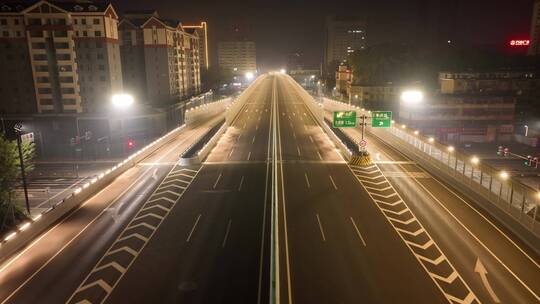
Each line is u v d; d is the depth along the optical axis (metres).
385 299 20.86
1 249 26.09
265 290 21.78
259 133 71.31
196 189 40.00
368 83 132.88
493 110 92.69
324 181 42.12
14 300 21.39
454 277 23.03
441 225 30.52
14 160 38.62
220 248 26.91
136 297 21.38
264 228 30.09
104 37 78.75
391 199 36.47
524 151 82.62
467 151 84.12
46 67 78.31
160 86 108.75
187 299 21.08
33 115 78.81
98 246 27.62
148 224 31.33
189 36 132.62
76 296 21.62
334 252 26.00
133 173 46.69
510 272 23.69
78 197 36.62
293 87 173.50
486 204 34.09
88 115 79.38
